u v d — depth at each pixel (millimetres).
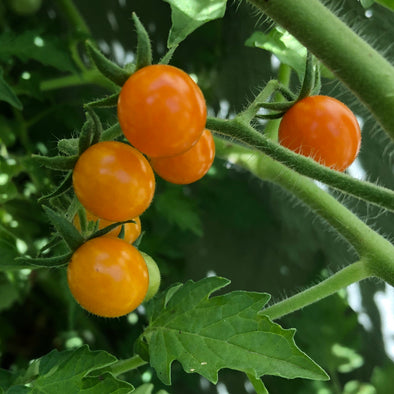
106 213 333
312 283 546
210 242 675
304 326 511
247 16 549
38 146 560
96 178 328
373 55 307
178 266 638
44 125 564
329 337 507
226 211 640
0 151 494
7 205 502
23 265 390
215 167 588
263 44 402
